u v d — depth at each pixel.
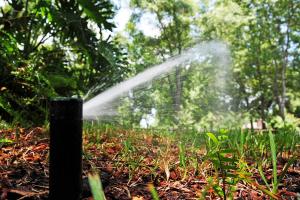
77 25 6.43
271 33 22.27
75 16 6.24
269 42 22.75
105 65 6.94
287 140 2.77
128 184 1.71
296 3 21.64
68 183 1.27
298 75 24.97
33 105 4.43
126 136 3.50
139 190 1.63
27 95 4.54
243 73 23.78
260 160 2.19
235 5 21.69
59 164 1.27
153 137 3.88
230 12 21.56
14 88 4.47
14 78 4.43
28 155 2.17
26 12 5.59
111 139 3.13
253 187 1.70
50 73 5.64
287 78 25.52
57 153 1.27
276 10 21.81
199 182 1.77
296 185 1.78
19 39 5.60
